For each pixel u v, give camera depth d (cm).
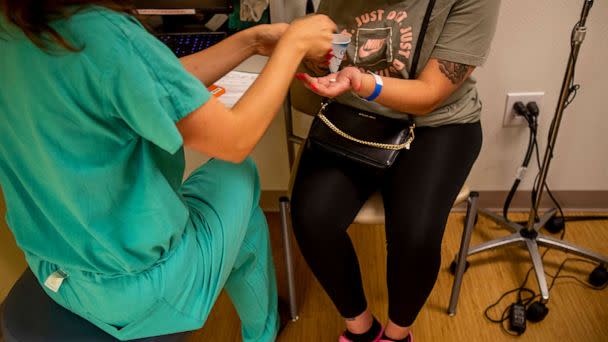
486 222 178
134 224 75
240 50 104
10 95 62
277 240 177
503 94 153
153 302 80
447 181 110
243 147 77
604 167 166
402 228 107
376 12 112
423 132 118
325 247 113
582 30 114
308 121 164
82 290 80
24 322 87
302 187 118
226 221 93
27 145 65
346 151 112
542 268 147
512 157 167
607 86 148
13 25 57
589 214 178
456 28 104
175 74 65
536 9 135
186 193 96
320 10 125
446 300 150
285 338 142
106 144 67
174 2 140
